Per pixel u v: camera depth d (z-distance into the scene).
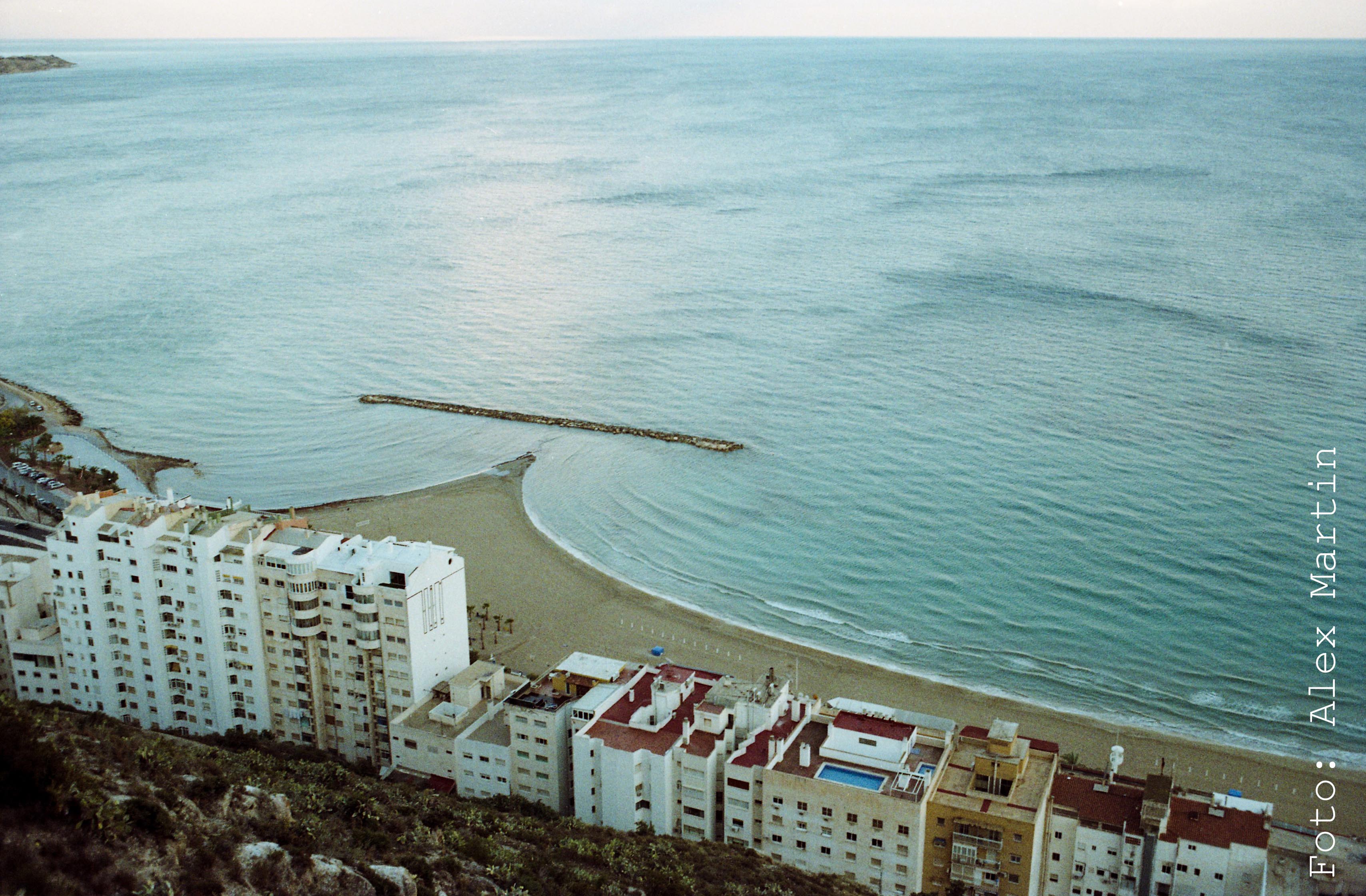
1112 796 130.12
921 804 123.62
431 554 151.88
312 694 156.88
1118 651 193.62
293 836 95.69
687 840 130.12
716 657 189.88
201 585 154.00
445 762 147.62
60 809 81.06
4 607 162.62
